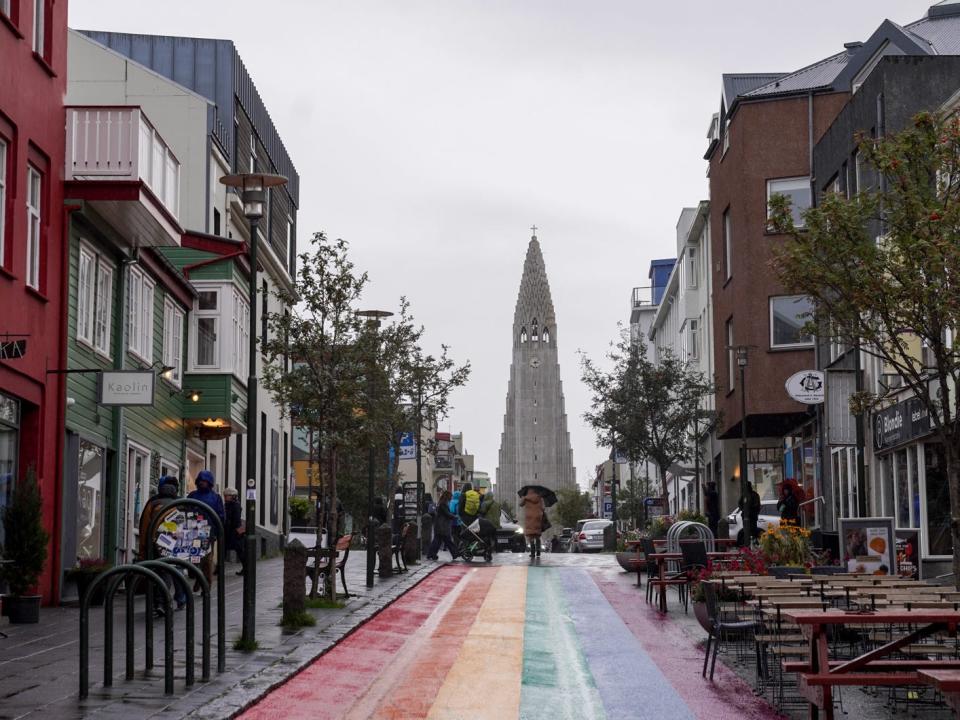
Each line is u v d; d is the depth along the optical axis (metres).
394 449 41.22
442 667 15.83
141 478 28.47
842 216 19.05
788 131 43.44
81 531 23.86
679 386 50.56
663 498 49.97
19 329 20.66
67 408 22.78
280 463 48.09
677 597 24.72
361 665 15.76
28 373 20.92
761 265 43.31
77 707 11.81
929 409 18.73
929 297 18.08
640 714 12.92
